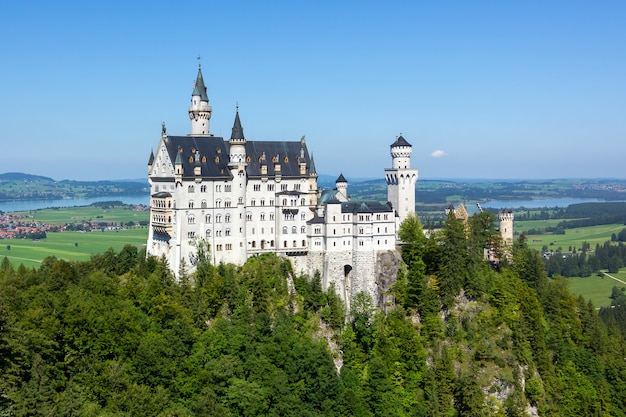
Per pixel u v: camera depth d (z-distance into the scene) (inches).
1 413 5137.8
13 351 5649.6
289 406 7130.9
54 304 6791.3
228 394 6998.0
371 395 7760.8
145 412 6171.3
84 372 6397.6
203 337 7593.5
